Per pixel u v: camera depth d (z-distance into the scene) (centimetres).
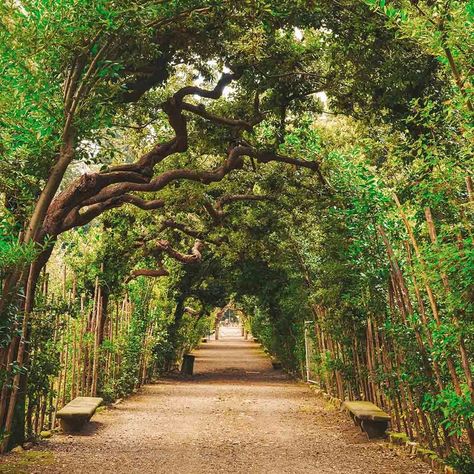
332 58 1010
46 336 902
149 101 1214
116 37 646
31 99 580
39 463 773
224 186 1683
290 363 2470
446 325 582
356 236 912
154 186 1015
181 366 2811
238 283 2328
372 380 1092
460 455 633
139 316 1873
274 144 1180
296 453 877
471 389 559
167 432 1078
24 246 577
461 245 525
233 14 854
